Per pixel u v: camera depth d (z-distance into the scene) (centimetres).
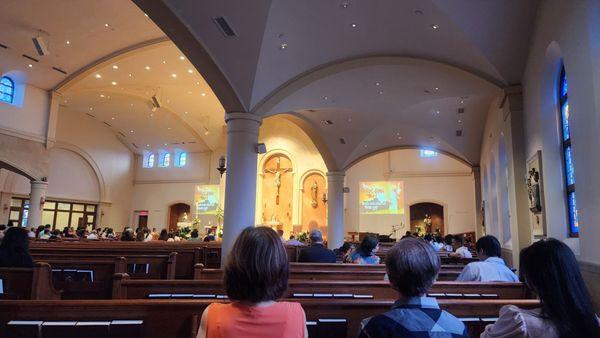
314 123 1297
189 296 344
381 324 155
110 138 2420
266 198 2088
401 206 2033
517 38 678
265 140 2131
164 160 2541
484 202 1370
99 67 1535
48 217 2117
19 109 1555
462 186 2044
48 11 1227
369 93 1005
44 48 1267
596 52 414
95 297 551
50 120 1645
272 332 145
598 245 423
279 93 833
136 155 2580
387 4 648
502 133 923
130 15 1270
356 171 2156
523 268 167
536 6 614
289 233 2014
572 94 481
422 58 792
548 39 571
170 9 629
